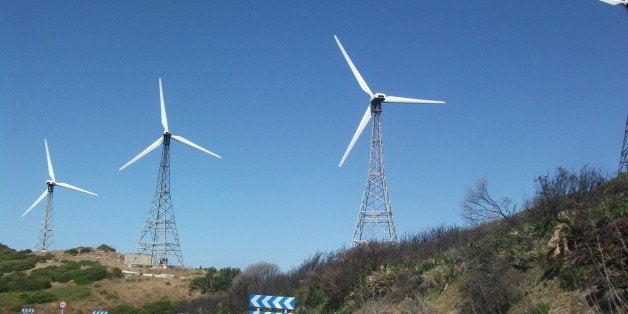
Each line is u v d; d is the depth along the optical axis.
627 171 18.22
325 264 30.47
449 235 24.89
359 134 46.22
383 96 45.44
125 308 54.16
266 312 22.91
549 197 17.95
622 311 10.89
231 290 38.91
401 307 19.33
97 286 64.94
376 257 25.72
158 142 76.81
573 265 13.75
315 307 25.81
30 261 76.31
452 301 17.45
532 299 14.43
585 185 17.77
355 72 47.72
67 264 75.44
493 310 14.95
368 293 22.92
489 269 16.69
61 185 88.50
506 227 19.25
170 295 62.44
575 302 13.09
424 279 20.36
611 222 12.47
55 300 59.53
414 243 26.34
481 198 27.28
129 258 80.44
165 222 79.44
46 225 88.44
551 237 14.89
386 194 43.41
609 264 12.65
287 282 32.75
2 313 54.47
